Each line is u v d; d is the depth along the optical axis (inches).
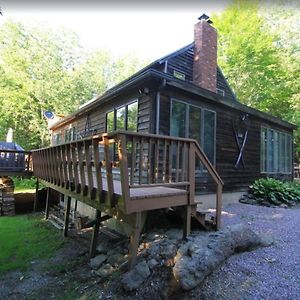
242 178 353.7
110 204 144.6
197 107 288.0
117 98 308.2
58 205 415.2
